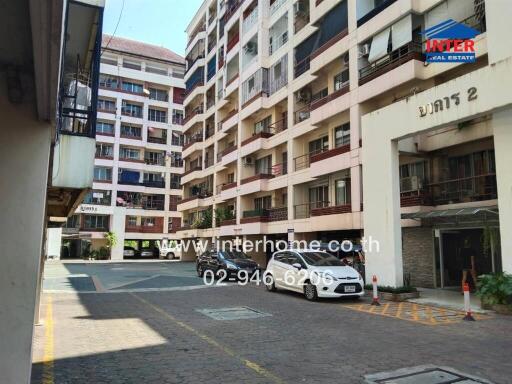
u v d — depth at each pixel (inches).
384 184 565.3
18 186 145.3
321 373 229.9
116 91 2241.6
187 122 1862.7
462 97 474.9
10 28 119.6
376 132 585.0
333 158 837.8
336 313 433.4
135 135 2292.1
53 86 122.6
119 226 2122.3
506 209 442.9
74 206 352.5
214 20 1673.2
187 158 1921.8
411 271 679.7
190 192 1851.6
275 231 1078.4
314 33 972.6
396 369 236.8
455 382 214.7
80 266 1368.1
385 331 343.0
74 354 269.7
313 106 917.8
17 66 141.7
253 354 269.6
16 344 141.3
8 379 139.4
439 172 660.1
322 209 854.5
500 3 471.2
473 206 581.0
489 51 480.1
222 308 466.3
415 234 678.5
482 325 368.8
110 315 418.3
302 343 300.0
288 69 1069.8
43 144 149.1
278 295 583.8
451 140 618.8
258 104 1175.6
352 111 796.0
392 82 693.3
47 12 91.0
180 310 451.2
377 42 746.8
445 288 629.9
